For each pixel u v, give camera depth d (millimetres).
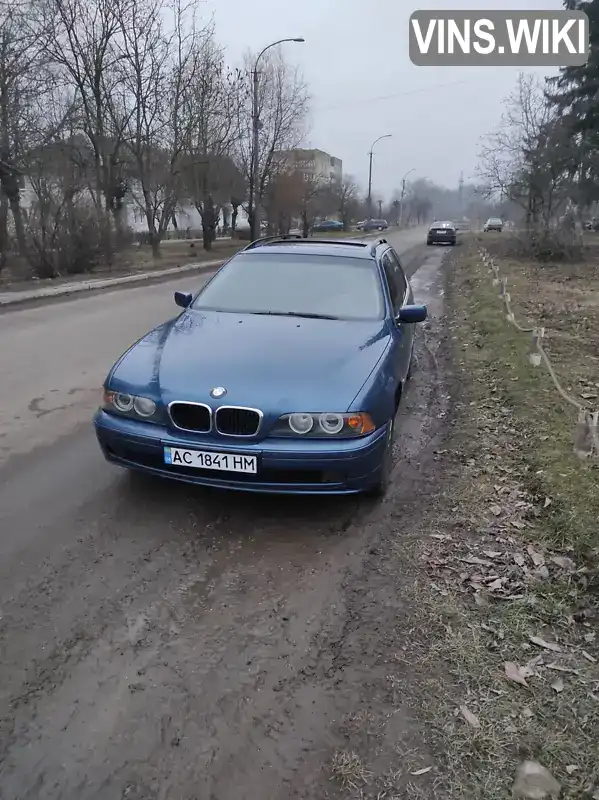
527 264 20203
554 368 7117
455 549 3434
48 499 3891
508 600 2998
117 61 21312
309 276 5074
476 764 2133
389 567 3264
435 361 7828
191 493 3996
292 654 2641
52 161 16578
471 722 2297
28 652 2600
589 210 32188
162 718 2301
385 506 3914
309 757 2154
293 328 4301
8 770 2070
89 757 2133
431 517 3783
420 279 17828
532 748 2197
